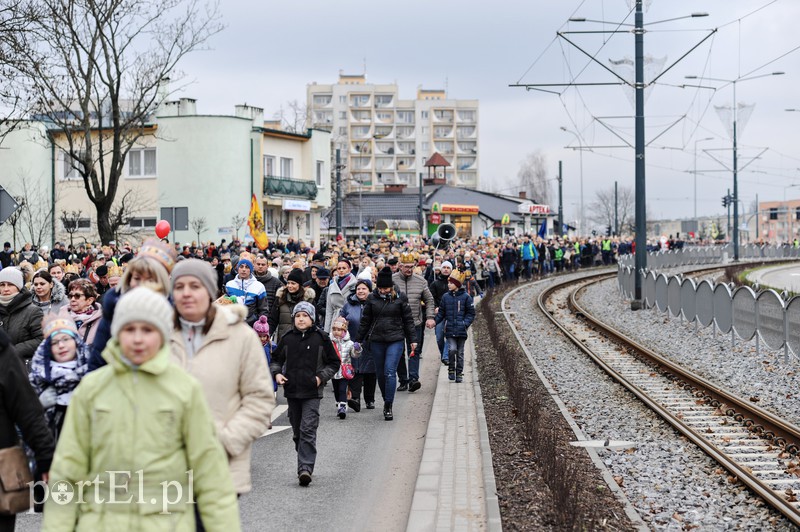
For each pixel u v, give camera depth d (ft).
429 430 39.06
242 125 167.94
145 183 167.63
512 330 84.94
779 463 34.17
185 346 17.84
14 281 31.63
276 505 28.73
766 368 56.75
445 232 117.70
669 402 48.03
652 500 29.43
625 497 29.30
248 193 169.37
